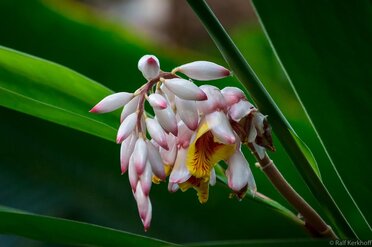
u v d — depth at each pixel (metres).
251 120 0.69
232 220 0.98
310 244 0.65
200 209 0.98
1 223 0.73
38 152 1.00
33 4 1.01
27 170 0.99
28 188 0.99
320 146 0.90
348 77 0.69
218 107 0.68
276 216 0.97
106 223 0.97
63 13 1.01
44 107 0.78
